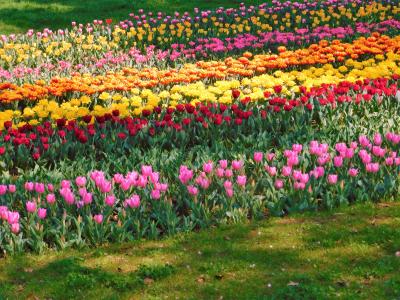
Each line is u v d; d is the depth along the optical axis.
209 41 20.92
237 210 9.05
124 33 21.86
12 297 7.30
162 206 8.98
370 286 7.14
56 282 7.56
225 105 13.38
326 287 7.11
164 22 24.84
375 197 9.52
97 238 8.54
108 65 18.98
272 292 7.12
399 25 21.14
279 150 11.54
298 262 7.81
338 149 10.00
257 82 14.58
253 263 7.84
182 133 11.97
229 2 30.83
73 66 19.61
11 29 26.48
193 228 8.98
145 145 12.00
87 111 13.14
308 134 11.73
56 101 15.16
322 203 9.43
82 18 28.06
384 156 10.45
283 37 20.14
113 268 7.88
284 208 9.38
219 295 7.14
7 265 8.09
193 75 15.12
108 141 11.79
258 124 12.45
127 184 9.19
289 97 14.16
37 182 9.87
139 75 15.80
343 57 17.00
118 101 14.96
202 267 7.75
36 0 32.91
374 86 14.34
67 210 8.92
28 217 8.70
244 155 10.48
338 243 8.23
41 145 11.68
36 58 19.72
